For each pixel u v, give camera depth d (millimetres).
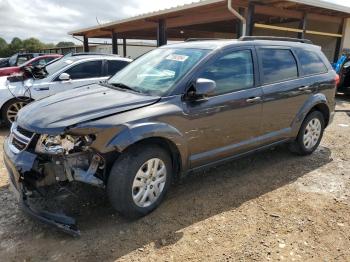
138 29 16328
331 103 5398
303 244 3008
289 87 4570
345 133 6867
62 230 2916
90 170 3012
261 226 3275
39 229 3158
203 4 9688
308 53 5070
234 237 3092
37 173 2967
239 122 4027
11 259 2754
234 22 14758
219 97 3773
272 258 2812
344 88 11180
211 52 3814
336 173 4629
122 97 3463
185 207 3600
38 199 3109
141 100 3354
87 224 3238
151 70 4012
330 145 5953
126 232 3127
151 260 2762
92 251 2859
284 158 5176
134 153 3154
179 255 2830
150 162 3279
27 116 3230
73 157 2986
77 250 2871
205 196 3863
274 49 4531
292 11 10875
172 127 3361
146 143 3289
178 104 3449
